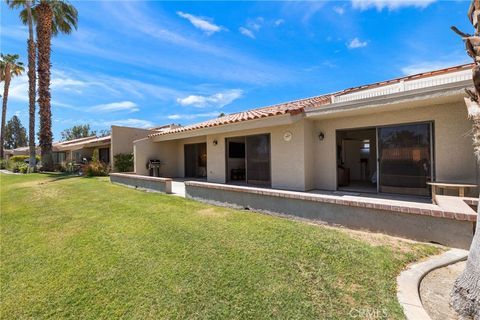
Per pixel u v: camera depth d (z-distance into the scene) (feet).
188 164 66.03
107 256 17.93
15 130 267.80
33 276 15.90
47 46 75.82
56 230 23.93
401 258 15.16
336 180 37.50
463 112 27.50
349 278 13.51
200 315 11.76
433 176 29.50
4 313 12.66
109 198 36.96
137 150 60.34
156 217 25.99
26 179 62.54
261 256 16.37
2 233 23.95
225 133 49.75
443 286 12.73
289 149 39.27
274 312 11.57
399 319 10.34
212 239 19.49
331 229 20.30
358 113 33.55
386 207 18.58
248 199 27.37
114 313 12.23
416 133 30.83
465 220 15.81
